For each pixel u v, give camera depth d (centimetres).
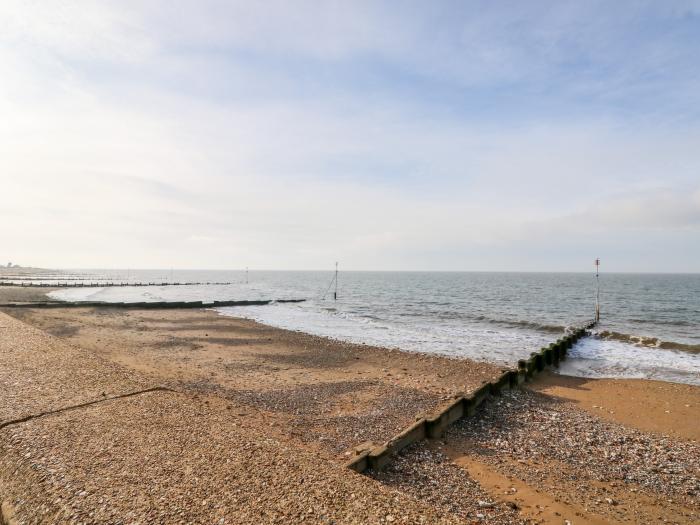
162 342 1914
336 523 380
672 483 684
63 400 705
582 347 2066
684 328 2783
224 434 588
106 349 1678
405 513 407
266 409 975
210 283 11112
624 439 868
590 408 1085
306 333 2448
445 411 872
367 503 422
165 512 387
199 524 369
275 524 374
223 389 1130
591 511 591
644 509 604
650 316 3472
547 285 9775
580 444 832
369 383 1248
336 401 1055
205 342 1973
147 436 567
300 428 857
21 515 398
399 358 1675
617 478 697
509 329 2688
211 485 441
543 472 707
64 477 449
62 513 386
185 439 562
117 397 735
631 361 1731
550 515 573
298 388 1178
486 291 7400
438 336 2384
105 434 568
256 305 4438
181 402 727
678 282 11594
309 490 440
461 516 551
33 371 891
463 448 789
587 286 9194
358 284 10656
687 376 1484
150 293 6656
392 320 3183
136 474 460
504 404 1066
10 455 505
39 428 581
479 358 1780
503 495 621
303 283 11562
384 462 684
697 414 1046
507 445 812
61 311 3016
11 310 2884
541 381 1379
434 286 9419
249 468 484
